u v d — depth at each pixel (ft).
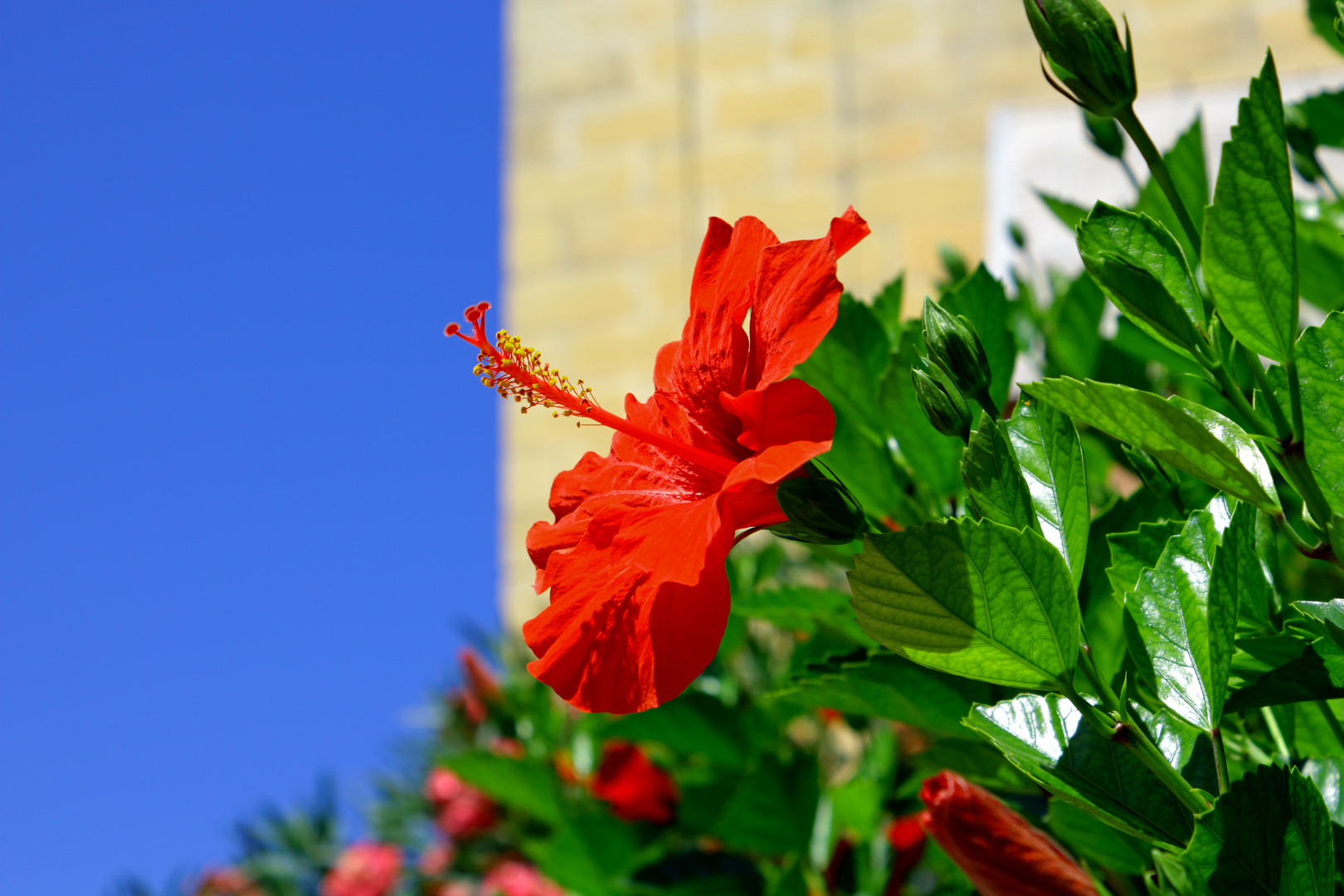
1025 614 2.01
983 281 2.55
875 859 3.42
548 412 6.56
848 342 2.60
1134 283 2.02
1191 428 1.94
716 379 2.33
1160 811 2.10
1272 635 2.11
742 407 2.20
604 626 2.21
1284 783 1.98
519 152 7.09
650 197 6.77
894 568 2.00
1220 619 2.04
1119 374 2.89
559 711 4.47
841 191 6.41
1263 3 5.73
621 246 6.75
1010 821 2.17
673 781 3.83
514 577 6.36
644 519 2.26
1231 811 1.97
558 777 3.97
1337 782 2.18
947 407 2.15
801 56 6.68
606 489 2.40
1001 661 2.04
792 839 3.23
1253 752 2.31
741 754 3.55
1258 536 2.26
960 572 2.00
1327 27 2.68
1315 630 2.12
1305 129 2.66
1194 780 2.11
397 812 5.68
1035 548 1.99
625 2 7.09
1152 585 2.12
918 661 2.06
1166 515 2.40
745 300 2.29
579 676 2.21
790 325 2.18
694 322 2.37
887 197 6.32
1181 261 2.05
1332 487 2.02
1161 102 5.52
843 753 4.58
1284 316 1.97
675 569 2.14
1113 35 2.04
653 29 7.00
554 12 7.23
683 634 2.16
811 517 2.13
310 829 6.19
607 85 7.02
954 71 6.37
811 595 2.62
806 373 2.60
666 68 6.92
